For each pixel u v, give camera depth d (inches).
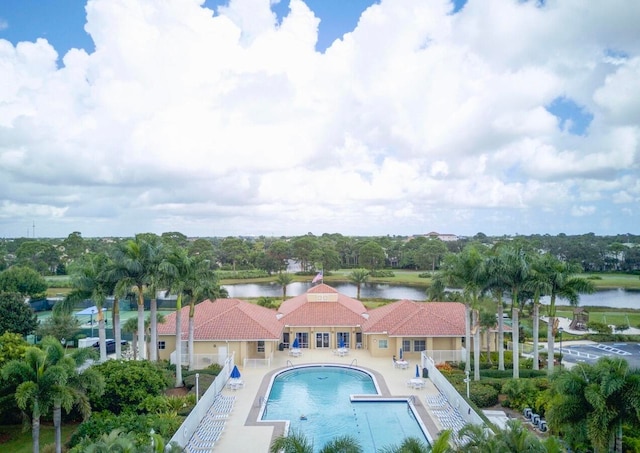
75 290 1563.7
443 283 1673.2
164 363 1667.1
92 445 743.1
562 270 1550.2
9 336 1254.9
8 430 1195.9
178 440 1052.5
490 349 2113.7
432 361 1667.1
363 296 4232.3
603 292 4687.5
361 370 1792.6
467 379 1373.0
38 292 3358.8
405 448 797.9
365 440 1194.6
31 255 5743.1
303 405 1459.2
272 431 1230.9
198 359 1815.9
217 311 2081.7
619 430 863.7
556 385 929.5
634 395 831.1
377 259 5561.0
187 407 1294.3
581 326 2586.1
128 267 1483.8
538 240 7613.2
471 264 1595.7
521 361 1835.6
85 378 1002.7
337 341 2156.7
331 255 5462.6
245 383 1635.1
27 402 1051.9
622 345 2262.6
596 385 867.4
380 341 2001.7
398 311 2124.8
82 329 2391.7
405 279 5383.9
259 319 1985.7
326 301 2261.3
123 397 1226.6
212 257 6008.9
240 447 1130.0
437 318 2000.5
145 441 925.2
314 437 1215.6
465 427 799.1
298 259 6082.7
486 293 1644.9
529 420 1269.7
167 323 1964.8
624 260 6284.5
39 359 933.2
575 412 894.4
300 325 2108.8
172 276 1510.8
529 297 1903.3
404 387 1584.6
